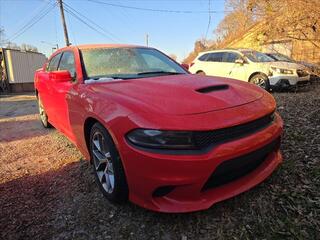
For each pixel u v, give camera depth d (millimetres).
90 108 2996
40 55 22688
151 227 2586
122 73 3707
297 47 10734
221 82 3162
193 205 2398
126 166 2510
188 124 2324
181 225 2572
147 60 4098
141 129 2385
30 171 3979
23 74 20297
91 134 3186
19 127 6789
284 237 2324
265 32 9133
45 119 6160
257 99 2893
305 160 3387
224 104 2604
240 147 2434
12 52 19125
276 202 2730
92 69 3727
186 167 2277
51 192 3332
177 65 4230
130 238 2486
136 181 2477
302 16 7594
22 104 11789
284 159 3449
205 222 2576
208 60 11945
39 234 2627
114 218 2756
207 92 2816
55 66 4992
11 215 2932
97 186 3361
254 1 9281
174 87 2889
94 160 3229
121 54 4070
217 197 2490
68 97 3666
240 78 10406
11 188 3518
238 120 2480
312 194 2781
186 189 2359
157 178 2340
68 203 3074
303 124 4570
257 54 10617
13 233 2662
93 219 2771
